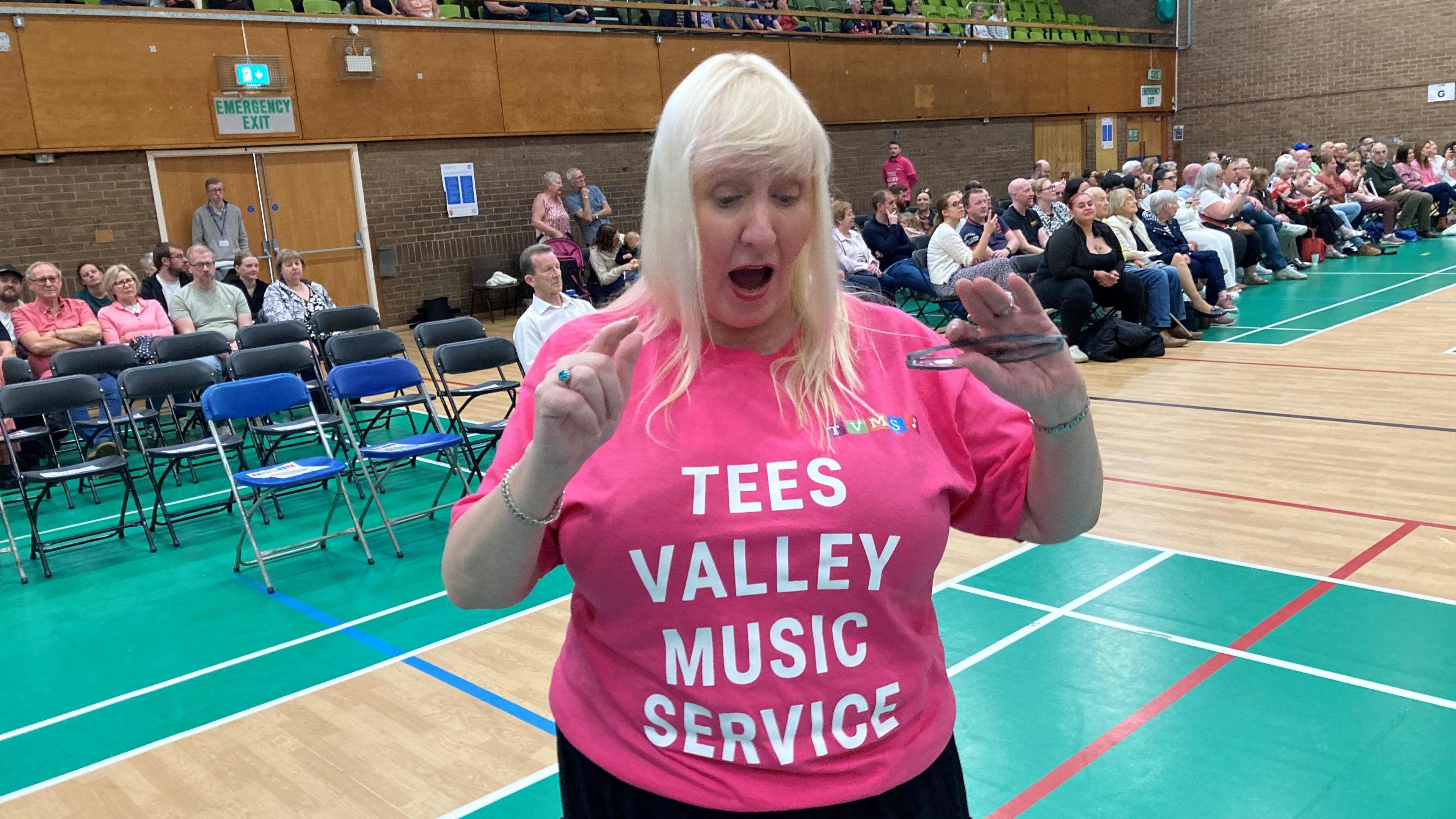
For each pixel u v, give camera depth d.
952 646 3.67
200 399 7.54
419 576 4.90
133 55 10.49
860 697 1.12
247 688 3.79
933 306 11.85
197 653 4.16
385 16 12.06
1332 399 6.80
